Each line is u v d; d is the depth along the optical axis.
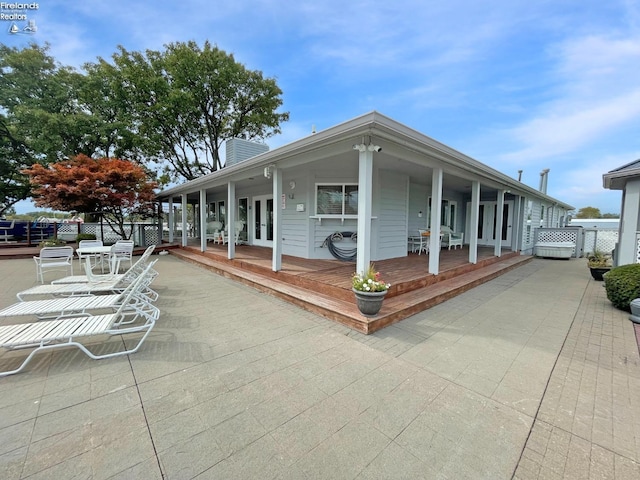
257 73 17.12
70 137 13.61
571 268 8.81
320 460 1.61
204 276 6.92
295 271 5.66
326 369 2.63
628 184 5.82
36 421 1.87
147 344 3.11
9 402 2.07
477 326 3.77
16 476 1.46
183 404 2.09
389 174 7.21
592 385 2.41
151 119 15.09
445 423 1.94
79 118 13.10
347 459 1.62
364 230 3.84
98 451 1.64
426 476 1.52
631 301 4.09
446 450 1.70
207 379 2.43
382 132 3.65
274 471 1.53
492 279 6.81
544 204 14.15
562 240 11.95
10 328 2.70
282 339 3.28
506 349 3.09
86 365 2.63
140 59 14.92
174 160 17.66
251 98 17.62
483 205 12.23
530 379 2.50
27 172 9.64
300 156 4.98
